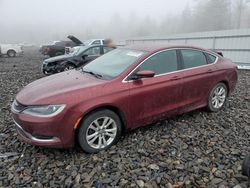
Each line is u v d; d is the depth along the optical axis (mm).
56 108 3131
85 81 3654
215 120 4684
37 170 3109
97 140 3514
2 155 3453
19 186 2822
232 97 6344
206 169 3094
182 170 3080
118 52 4504
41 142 3201
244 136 4039
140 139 3848
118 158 3322
